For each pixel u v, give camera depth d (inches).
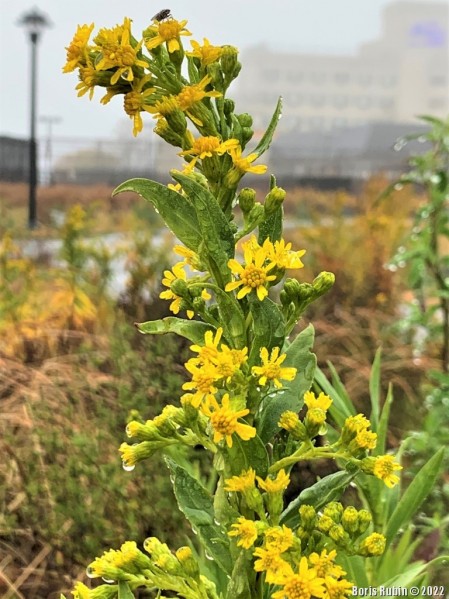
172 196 8.5
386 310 41.4
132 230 53.1
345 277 42.6
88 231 49.0
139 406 22.0
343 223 53.2
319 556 7.9
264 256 8.0
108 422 22.1
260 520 8.8
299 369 9.0
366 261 44.0
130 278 37.6
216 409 7.7
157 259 39.2
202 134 8.6
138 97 8.3
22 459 21.6
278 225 8.8
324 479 8.9
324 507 9.2
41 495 20.2
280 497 8.3
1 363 28.3
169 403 23.0
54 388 24.7
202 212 8.1
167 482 19.5
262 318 8.1
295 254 8.1
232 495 8.9
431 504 22.5
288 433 9.2
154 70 8.3
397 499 15.5
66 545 18.6
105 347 31.2
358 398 31.4
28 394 24.6
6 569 19.1
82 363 29.2
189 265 8.9
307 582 7.5
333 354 35.0
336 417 15.6
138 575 9.1
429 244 29.8
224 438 8.4
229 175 8.4
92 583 18.2
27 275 36.7
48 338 31.6
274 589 9.1
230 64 8.5
